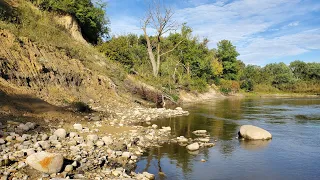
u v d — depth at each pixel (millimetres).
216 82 63781
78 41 28250
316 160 10258
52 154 7223
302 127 17234
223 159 10242
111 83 24344
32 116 12008
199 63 58500
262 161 10078
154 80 35406
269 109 28766
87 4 32500
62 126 11977
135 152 10375
